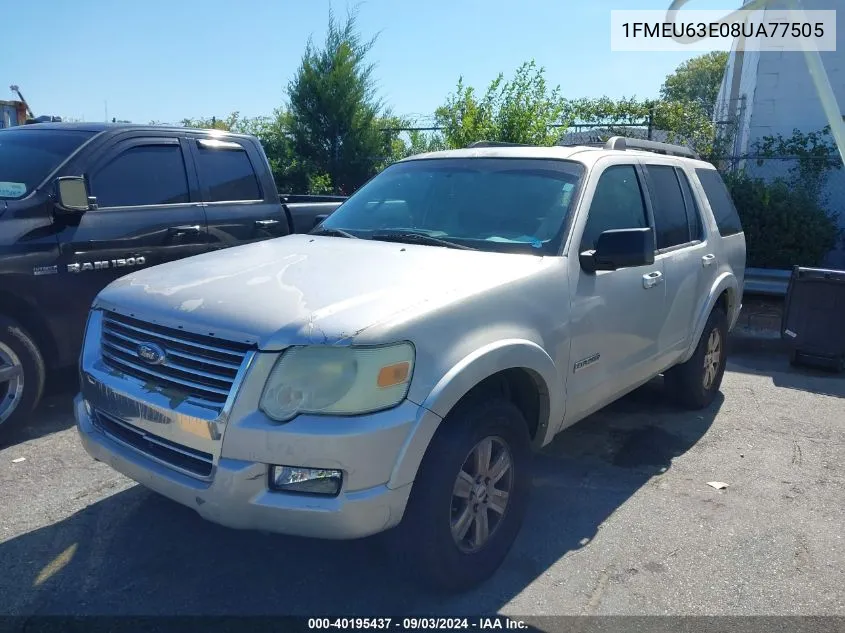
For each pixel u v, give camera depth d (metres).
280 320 2.83
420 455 2.86
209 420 2.79
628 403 6.04
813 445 5.20
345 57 16.06
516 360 3.27
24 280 4.77
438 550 3.02
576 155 4.39
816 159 10.52
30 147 5.41
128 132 5.67
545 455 4.91
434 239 4.01
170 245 5.69
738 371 7.25
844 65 10.72
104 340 3.39
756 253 10.13
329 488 2.73
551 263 3.70
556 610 3.18
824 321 7.15
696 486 4.47
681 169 5.48
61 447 4.75
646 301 4.47
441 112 11.72
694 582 3.42
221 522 2.82
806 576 3.50
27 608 3.11
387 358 2.78
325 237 4.28
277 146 16.56
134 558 3.51
